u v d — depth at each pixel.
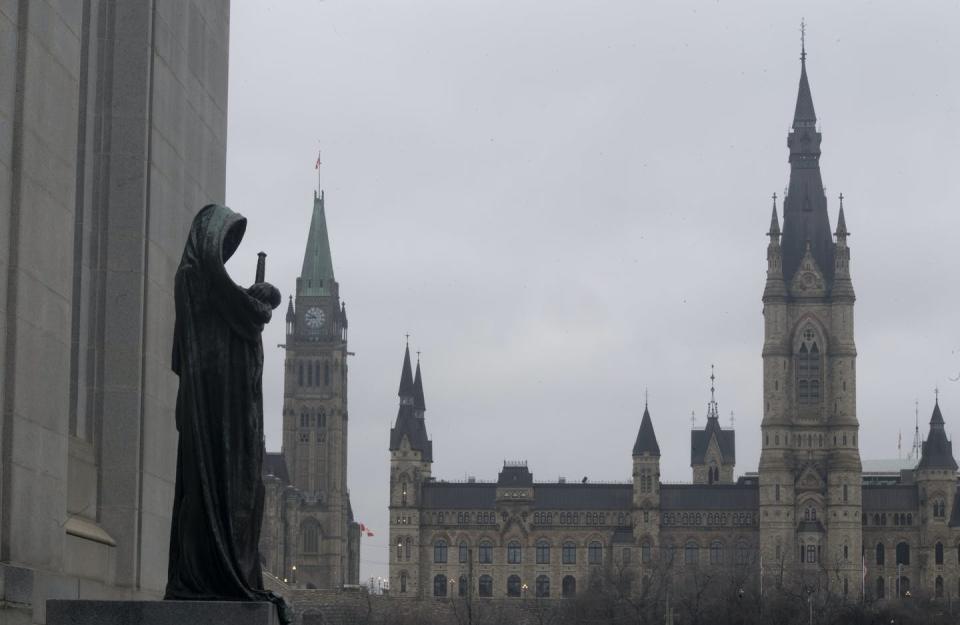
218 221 27.94
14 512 32.06
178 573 27.12
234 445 27.38
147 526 41.66
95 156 41.62
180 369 27.48
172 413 44.03
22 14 32.97
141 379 41.44
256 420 27.67
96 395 40.97
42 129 33.81
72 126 35.78
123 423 41.00
